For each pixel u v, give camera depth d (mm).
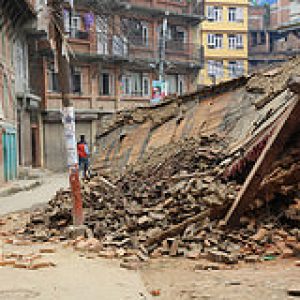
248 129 13219
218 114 15422
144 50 48812
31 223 14195
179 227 10602
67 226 13320
